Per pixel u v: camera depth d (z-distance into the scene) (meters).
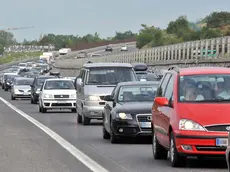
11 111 69.31
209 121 25.75
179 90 27.53
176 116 26.39
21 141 37.41
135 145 35.53
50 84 68.31
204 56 100.69
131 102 38.09
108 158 29.84
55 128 47.09
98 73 51.62
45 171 25.72
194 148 25.70
